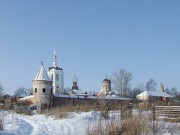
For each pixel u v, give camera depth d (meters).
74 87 127.81
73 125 20.33
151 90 114.88
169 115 18.80
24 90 128.88
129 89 109.12
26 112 42.06
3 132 14.85
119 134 11.53
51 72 110.88
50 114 34.69
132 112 16.84
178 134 12.41
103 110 22.47
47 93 82.56
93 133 12.30
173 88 126.62
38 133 15.93
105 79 114.38
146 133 11.43
